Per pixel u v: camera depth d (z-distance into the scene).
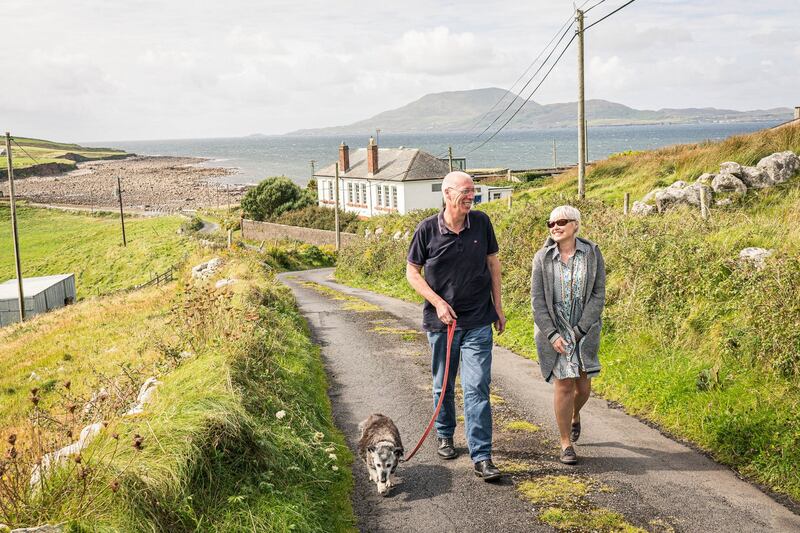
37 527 3.45
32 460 4.60
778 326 6.95
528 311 12.43
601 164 30.16
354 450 6.30
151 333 16.77
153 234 72.69
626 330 9.34
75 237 81.75
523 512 4.75
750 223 11.73
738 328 7.60
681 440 6.18
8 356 21.84
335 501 5.11
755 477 5.26
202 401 5.26
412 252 5.56
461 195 5.21
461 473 5.53
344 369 9.63
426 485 5.33
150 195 143.75
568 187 29.70
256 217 69.00
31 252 74.94
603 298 5.55
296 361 8.98
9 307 37.94
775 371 6.63
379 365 9.79
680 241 10.52
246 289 13.34
